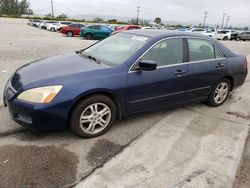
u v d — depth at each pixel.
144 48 3.98
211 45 4.91
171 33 4.42
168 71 4.18
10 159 3.08
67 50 12.75
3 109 4.42
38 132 3.47
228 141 3.88
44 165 3.02
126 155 3.35
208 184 2.91
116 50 4.26
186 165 3.22
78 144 3.52
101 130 3.78
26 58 9.55
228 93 5.45
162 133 3.99
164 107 4.39
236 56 5.40
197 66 4.59
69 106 3.35
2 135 3.61
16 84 3.52
